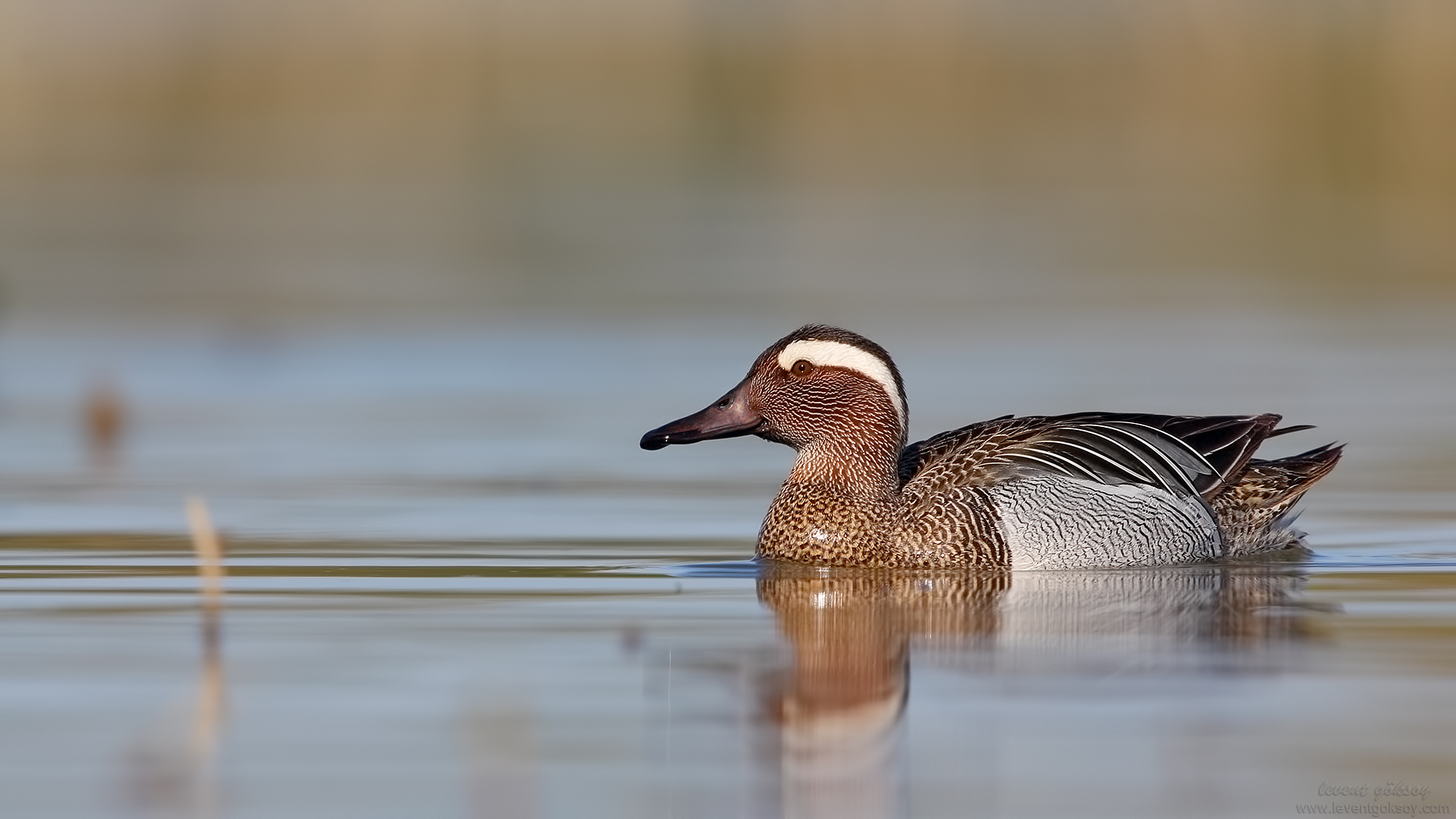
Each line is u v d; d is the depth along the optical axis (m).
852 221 37.31
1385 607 10.92
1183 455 12.89
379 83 46.06
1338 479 15.99
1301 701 8.71
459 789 7.57
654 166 43.94
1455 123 40.03
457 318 26.67
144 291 28.88
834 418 12.75
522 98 45.78
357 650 9.77
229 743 8.16
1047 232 36.03
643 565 12.45
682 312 27.12
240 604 10.95
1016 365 22.62
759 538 12.77
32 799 7.43
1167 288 29.88
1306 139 41.72
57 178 41.28
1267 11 42.69
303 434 18.66
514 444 18.12
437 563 12.40
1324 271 31.77
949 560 12.36
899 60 46.09
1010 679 9.18
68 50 44.75
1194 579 12.03
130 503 14.77
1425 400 20.25
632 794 7.52
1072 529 12.38
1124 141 44.03
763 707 8.72
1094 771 7.74
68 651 9.74
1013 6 45.56
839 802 7.43
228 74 45.78
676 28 46.09
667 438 13.05
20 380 21.97
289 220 37.16
